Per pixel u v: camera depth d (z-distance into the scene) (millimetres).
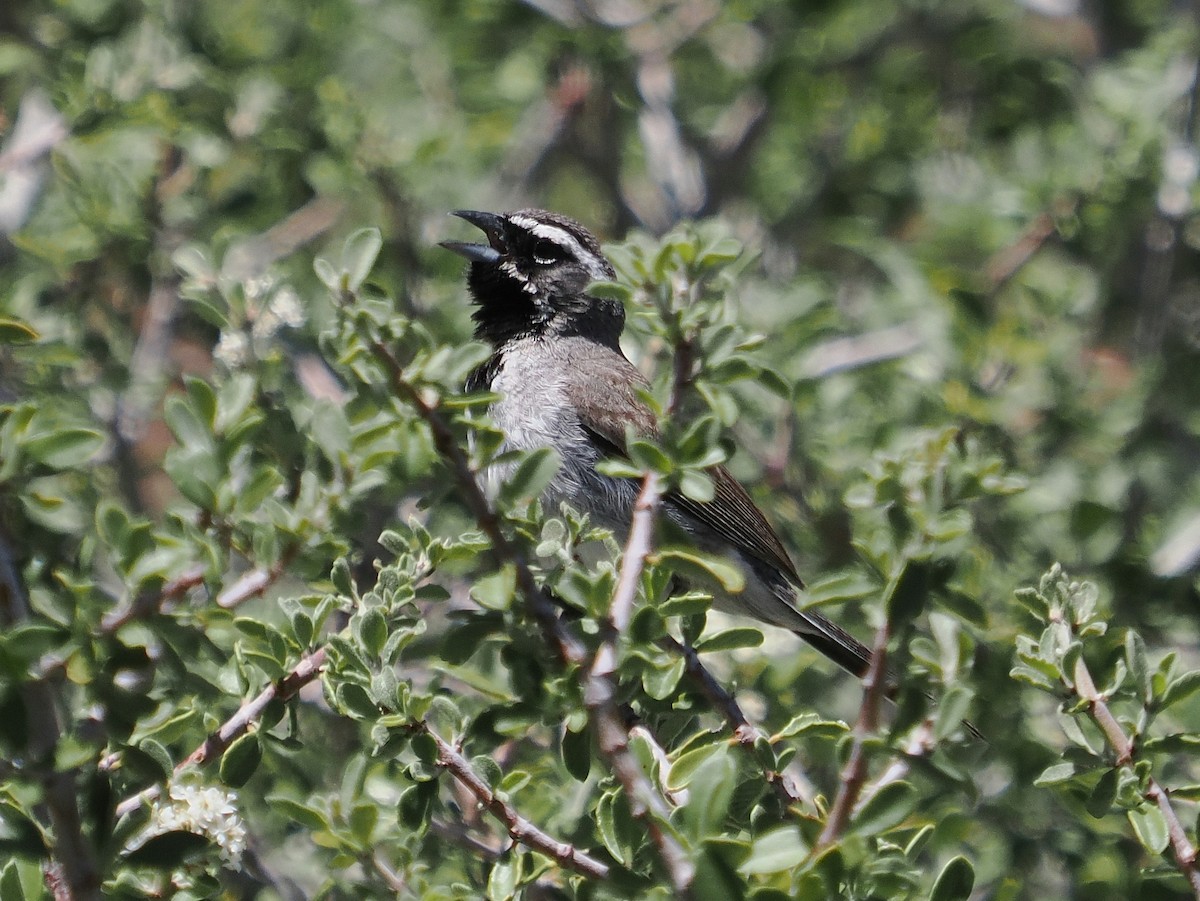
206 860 7766
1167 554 13172
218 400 8156
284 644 8250
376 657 7855
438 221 15188
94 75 13305
